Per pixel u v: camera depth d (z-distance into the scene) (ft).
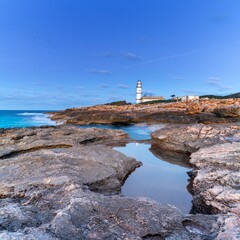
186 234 22.66
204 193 34.68
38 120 229.25
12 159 46.80
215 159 48.44
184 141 75.92
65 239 19.63
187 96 307.58
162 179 49.08
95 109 252.62
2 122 205.67
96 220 22.94
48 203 28.48
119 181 44.65
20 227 22.40
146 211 25.52
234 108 127.65
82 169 42.63
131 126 144.97
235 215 25.82
